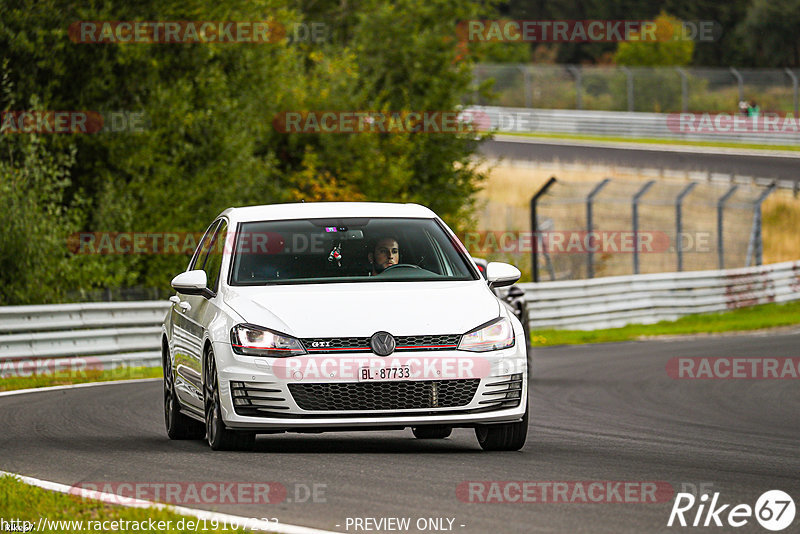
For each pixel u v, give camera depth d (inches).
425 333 1179.3
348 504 936.9
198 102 3988.7
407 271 1300.4
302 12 5944.9
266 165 4313.5
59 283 3225.9
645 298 4210.1
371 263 1305.4
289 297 1227.9
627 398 2014.0
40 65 3506.4
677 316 4288.9
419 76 5036.9
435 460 1176.8
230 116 4050.2
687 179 6683.1
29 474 1120.2
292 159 4758.9
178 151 3914.9
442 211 4968.0
